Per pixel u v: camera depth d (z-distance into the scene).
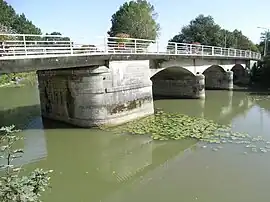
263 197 9.86
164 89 33.75
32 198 5.36
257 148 14.78
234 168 12.29
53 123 20.23
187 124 19.80
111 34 59.09
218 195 10.07
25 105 28.84
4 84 50.19
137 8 56.16
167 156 14.12
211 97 33.41
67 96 19.33
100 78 18.19
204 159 13.44
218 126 19.38
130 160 13.90
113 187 11.13
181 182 11.20
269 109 26.19
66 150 15.33
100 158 14.22
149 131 18.11
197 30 69.38
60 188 11.07
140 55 20.83
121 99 19.55
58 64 15.95
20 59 14.22
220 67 38.50
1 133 11.23
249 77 47.91
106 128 18.61
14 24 88.75
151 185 11.10
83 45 18.31
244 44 73.75
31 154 14.71
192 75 31.47
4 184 5.34
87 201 10.07
